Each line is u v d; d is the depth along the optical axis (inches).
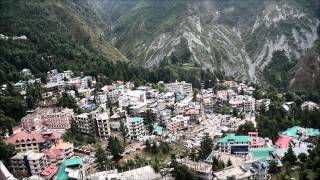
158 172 7573.8
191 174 7268.7
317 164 6865.2
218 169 7480.3
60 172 7440.9
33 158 7529.5
